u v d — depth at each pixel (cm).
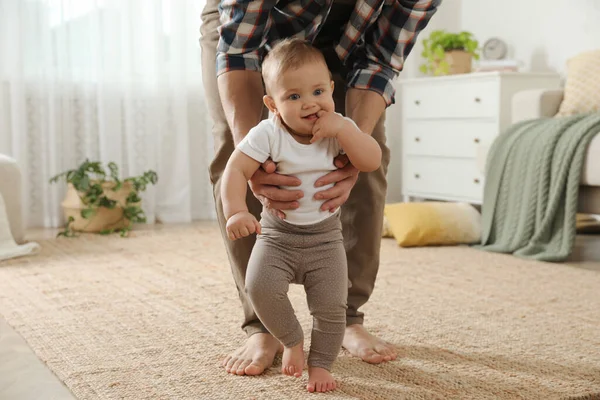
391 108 517
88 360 182
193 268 302
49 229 425
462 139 438
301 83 143
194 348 190
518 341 194
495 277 280
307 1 162
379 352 178
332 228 154
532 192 332
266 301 151
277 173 149
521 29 473
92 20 432
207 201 471
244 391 157
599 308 231
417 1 166
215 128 175
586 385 160
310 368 156
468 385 160
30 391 163
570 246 315
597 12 424
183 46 451
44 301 246
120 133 444
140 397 155
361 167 149
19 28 415
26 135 425
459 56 463
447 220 359
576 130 324
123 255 336
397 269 296
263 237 154
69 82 430
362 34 168
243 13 156
